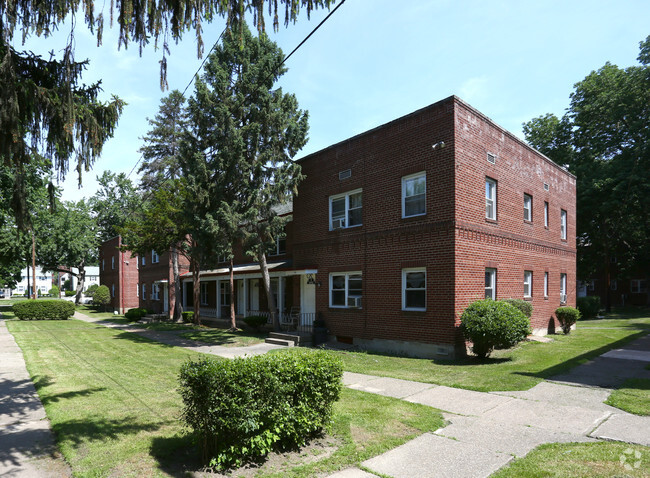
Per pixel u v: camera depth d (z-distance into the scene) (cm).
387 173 1415
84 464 474
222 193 1645
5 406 742
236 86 1733
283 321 1950
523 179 1605
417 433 565
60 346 1594
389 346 1355
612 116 2986
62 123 594
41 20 547
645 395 727
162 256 3409
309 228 1753
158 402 747
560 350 1252
